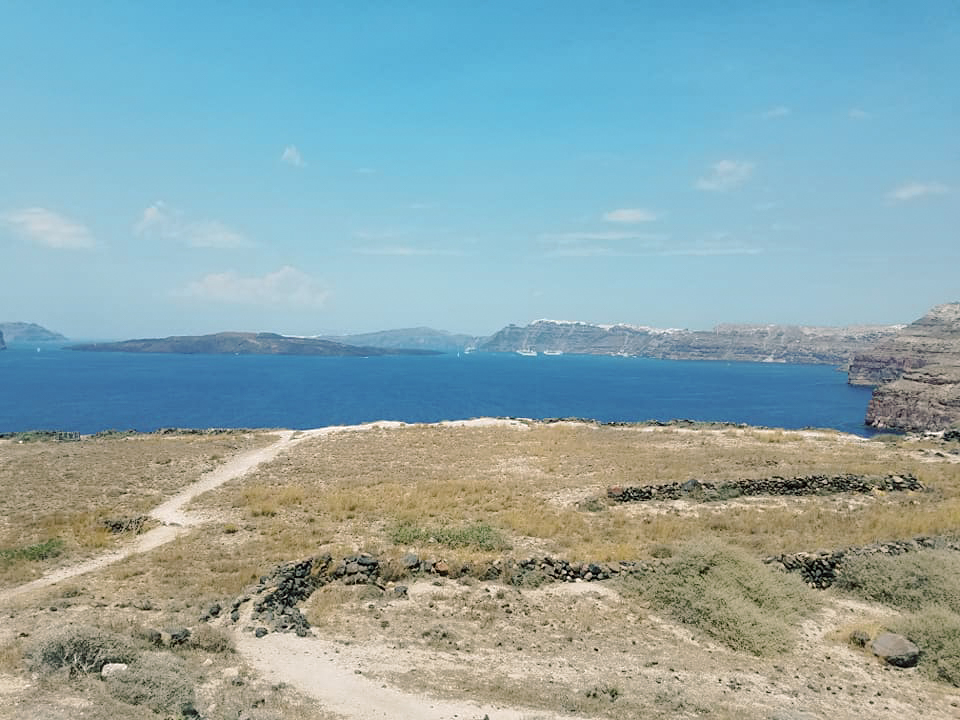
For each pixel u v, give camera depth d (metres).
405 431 56.34
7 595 18.92
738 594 21.33
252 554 22.91
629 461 41.03
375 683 14.54
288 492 32.25
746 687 16.08
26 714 10.45
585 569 22.95
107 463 40.91
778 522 28.75
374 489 33.69
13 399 174.75
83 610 16.92
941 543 26.50
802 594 22.28
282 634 17.11
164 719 11.28
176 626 16.22
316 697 13.59
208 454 45.66
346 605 19.69
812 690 16.30
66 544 24.33
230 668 14.64
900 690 16.75
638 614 20.59
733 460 39.44
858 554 24.83
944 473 36.12
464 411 163.25
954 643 18.22
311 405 170.62
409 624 18.48
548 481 36.31
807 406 196.12
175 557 22.31
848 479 34.03
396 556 23.05
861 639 19.55
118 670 12.67
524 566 22.88
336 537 25.50
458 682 14.94
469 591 21.20
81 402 168.75
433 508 30.02
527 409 172.75
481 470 39.94
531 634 18.52
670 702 14.52
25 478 35.59
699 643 19.03
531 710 13.70
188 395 191.25
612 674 16.16
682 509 30.91
